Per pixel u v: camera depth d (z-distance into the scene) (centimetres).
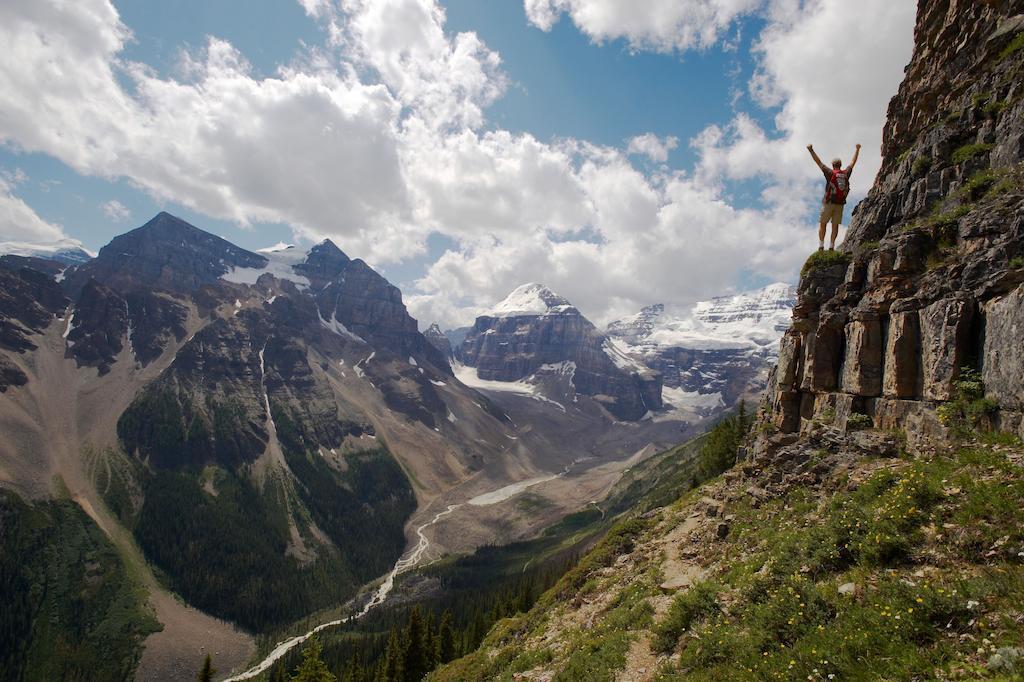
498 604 9094
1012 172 2234
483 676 2906
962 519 1339
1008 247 1891
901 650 1057
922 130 3194
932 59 3356
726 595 1862
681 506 3941
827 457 2523
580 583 3556
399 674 6975
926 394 2116
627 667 1822
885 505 1588
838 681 1091
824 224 3164
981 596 1076
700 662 1545
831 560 1605
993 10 2923
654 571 2795
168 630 18700
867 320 2528
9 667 16262
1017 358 1692
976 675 913
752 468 3259
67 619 18212
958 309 1983
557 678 2066
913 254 2402
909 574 1300
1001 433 1714
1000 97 2636
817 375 2875
